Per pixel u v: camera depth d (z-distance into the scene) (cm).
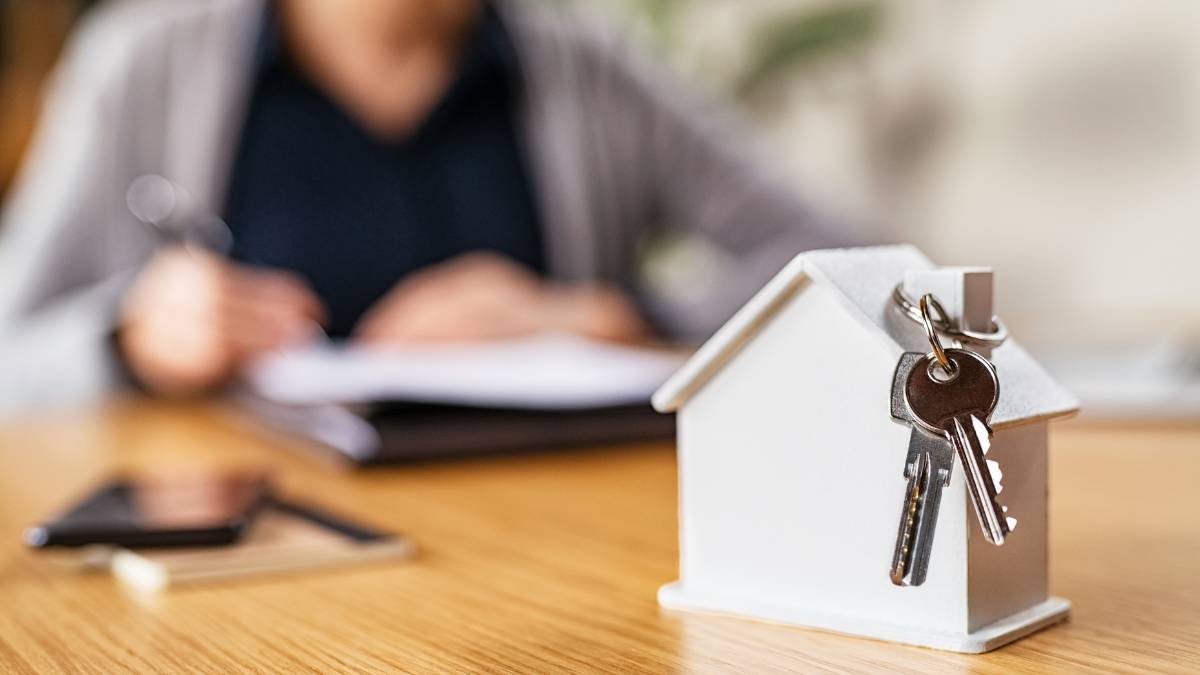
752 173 210
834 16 255
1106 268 229
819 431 40
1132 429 95
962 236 256
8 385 153
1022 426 39
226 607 48
